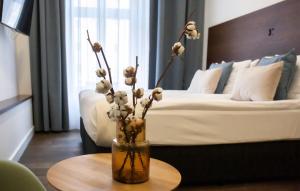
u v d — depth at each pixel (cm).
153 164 123
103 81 97
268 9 259
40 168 233
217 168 186
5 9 228
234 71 285
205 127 177
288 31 233
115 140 105
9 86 303
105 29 383
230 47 329
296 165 198
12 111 240
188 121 174
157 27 392
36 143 315
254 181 200
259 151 190
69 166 117
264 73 210
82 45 380
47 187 190
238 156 187
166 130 172
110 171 113
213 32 376
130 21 392
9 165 84
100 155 131
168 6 393
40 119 370
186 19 396
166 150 176
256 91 210
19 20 277
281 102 190
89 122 185
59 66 362
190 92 305
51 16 355
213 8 384
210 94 267
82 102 253
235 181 197
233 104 182
